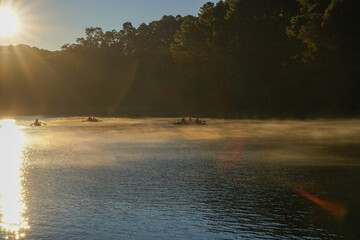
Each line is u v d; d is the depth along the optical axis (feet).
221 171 59.93
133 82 463.42
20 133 141.08
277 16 291.99
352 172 58.23
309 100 252.21
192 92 365.40
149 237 31.78
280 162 68.59
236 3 293.84
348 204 40.47
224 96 341.82
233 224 34.50
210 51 344.08
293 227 33.71
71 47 507.71
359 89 210.79
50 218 36.63
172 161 70.59
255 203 41.09
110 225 34.58
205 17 346.95
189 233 32.60
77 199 43.19
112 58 485.97
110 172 59.52
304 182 51.21
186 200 42.50
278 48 275.39
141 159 73.15
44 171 60.70
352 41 195.52
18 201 42.47
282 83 282.56
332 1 192.95
